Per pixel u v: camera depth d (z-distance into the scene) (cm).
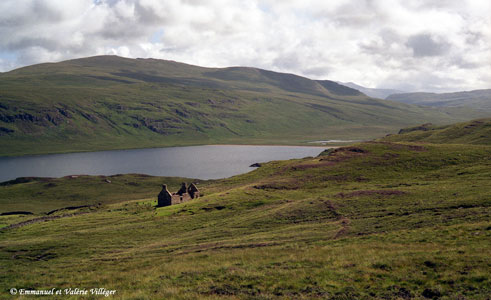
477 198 5412
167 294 2647
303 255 3522
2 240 7606
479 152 11700
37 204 15750
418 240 3625
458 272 2514
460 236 3491
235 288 2697
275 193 9794
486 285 2250
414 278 2533
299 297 2422
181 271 3350
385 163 11912
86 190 18612
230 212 8012
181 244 5441
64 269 4375
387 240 3850
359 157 13200
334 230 4966
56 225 8650
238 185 12975
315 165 13000
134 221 8169
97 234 7050
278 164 16462
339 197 7550
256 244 4612
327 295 2422
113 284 3173
